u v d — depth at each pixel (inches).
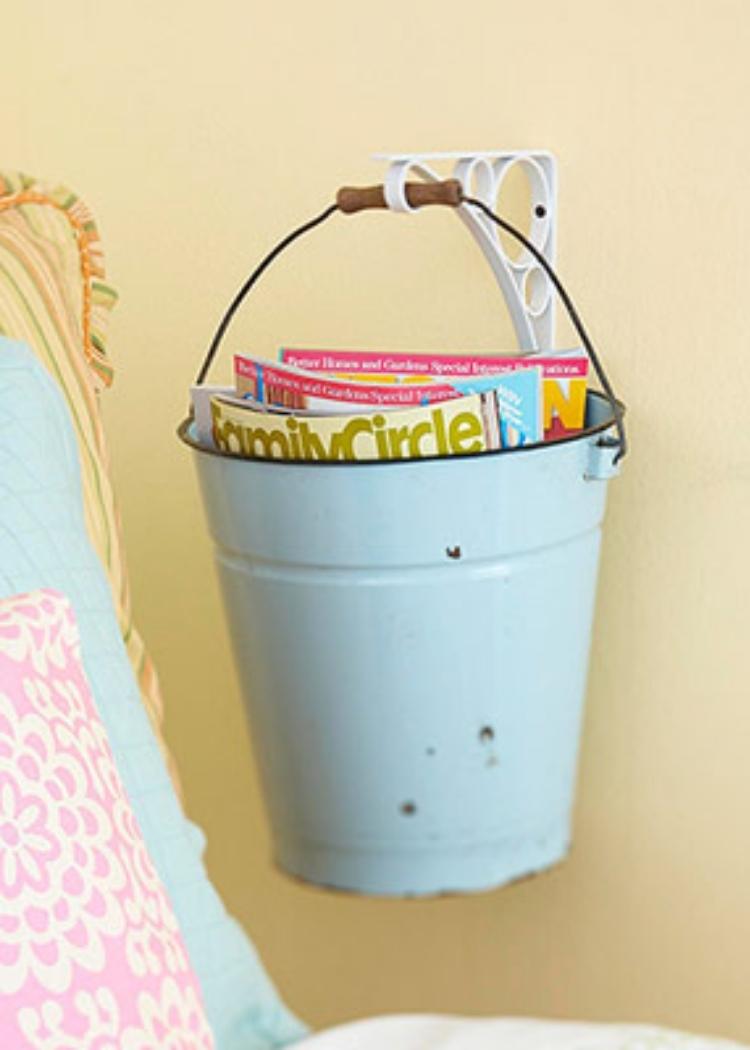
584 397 62.1
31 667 42.3
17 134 77.8
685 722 67.8
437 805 64.6
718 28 60.6
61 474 51.8
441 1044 49.7
